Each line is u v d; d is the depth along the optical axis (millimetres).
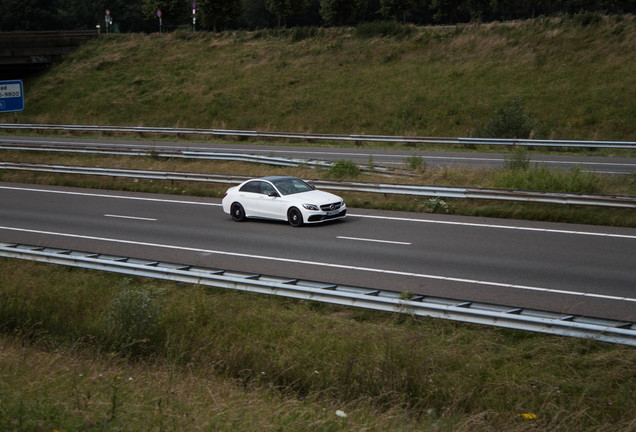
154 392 6824
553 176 19531
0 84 16609
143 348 8977
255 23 95000
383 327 9375
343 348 8734
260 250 14539
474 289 11047
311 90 47031
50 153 33594
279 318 9992
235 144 36938
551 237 14969
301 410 6418
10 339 9547
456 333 9031
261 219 18344
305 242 15195
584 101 37656
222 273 11641
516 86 41062
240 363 8469
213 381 7746
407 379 7539
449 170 22859
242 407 6320
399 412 6758
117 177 26703
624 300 10180
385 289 11180
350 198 20828
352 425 6051
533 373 7797
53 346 9094
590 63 41125
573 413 6629
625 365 7676
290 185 18219
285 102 46219
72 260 13070
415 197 20297
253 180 18453
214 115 46500
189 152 29109
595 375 7559
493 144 31984
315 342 9000
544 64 42469
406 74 45906
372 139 35062
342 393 7371
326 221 17922
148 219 18906
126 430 5453
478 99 40688
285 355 8656
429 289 11109
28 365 7727
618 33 43188
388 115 41656
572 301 10211
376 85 45531
